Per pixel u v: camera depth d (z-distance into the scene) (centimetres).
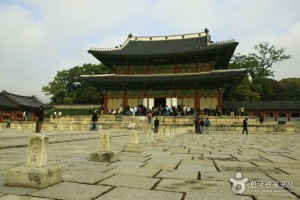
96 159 935
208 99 5375
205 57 5584
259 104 6762
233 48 5297
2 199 475
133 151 1242
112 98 5931
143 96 5753
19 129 3697
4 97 6731
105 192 535
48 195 504
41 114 2261
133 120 4738
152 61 5981
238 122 4344
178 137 2744
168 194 522
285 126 3634
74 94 9762
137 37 7019
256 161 1002
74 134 2598
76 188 559
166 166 857
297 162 980
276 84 10625
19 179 564
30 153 592
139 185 593
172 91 5628
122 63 6169
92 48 6131
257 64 8794
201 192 541
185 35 6662
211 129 3888
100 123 4550
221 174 733
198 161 983
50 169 585
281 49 8850
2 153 1109
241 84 8038
